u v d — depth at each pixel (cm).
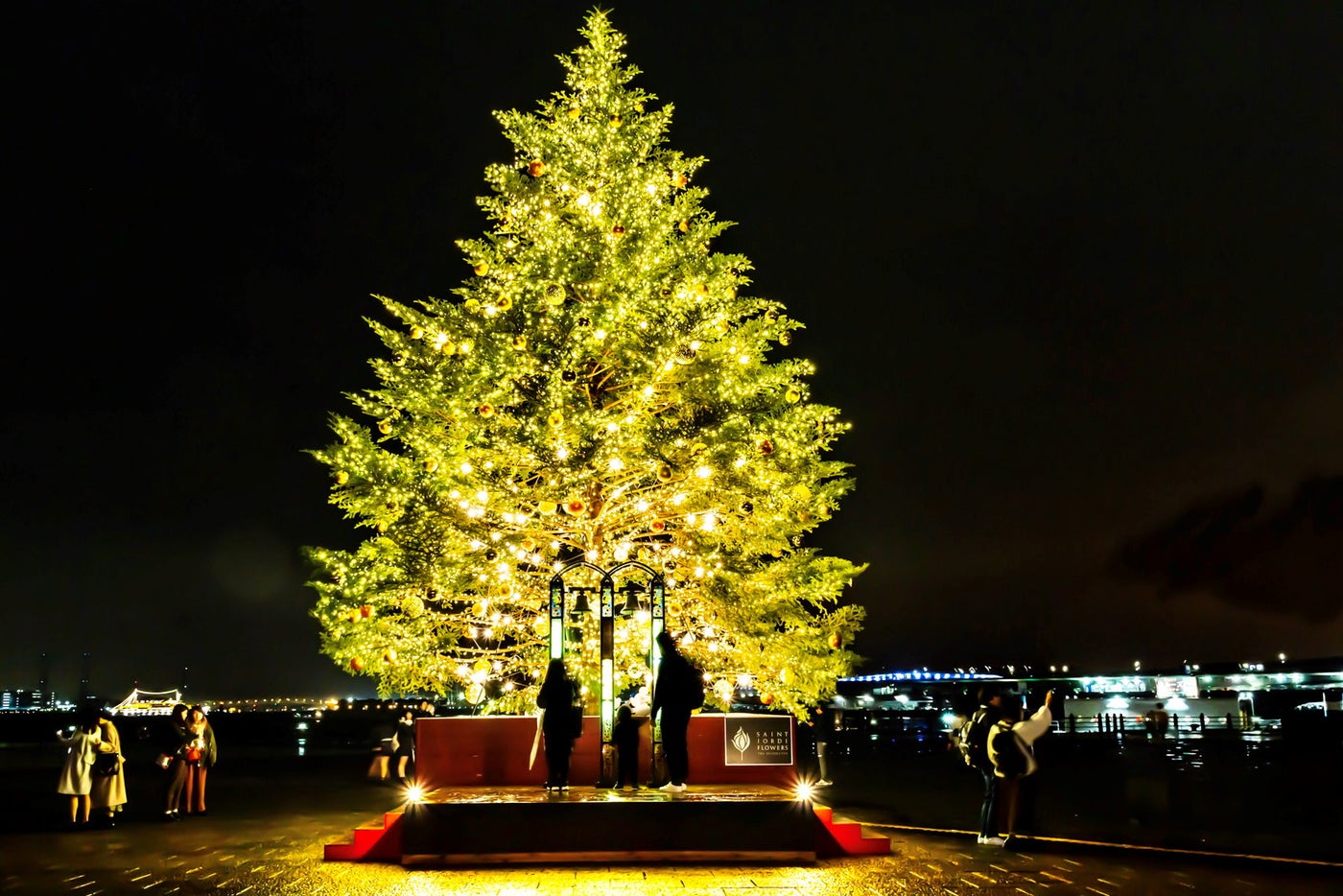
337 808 2125
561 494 2059
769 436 2117
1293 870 1248
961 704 1584
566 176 2295
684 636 2172
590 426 1998
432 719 1577
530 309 2117
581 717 1451
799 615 2136
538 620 2134
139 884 1201
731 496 2120
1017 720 1484
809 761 3309
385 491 1989
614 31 2400
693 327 2100
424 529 1975
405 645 1981
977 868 1265
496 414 2041
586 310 2105
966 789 2534
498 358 2056
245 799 2334
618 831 1305
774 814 1313
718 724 1587
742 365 2166
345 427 2022
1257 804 2012
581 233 2216
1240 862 1306
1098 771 2872
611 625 1538
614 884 1161
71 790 1780
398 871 1267
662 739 1438
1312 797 2125
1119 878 1192
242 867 1319
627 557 2109
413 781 1562
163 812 1938
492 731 1580
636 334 2109
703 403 2162
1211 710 6588
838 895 1093
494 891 1123
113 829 1756
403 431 2114
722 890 1123
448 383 2080
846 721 5647
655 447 2061
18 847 1525
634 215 2225
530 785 1568
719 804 1313
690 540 2122
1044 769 2989
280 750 4900
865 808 2064
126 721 5362
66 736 1823
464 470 1970
